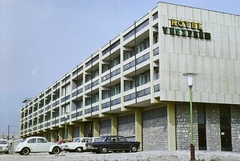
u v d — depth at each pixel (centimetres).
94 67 5216
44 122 7850
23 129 10588
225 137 3491
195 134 3341
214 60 3412
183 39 3316
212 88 3356
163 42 3241
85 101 5397
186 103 3362
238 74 3509
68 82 6278
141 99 3522
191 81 2077
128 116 4316
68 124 6028
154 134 3650
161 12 3291
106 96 4903
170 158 2284
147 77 3762
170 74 3212
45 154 3084
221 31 3503
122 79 4044
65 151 3550
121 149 3088
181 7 3375
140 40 3878
